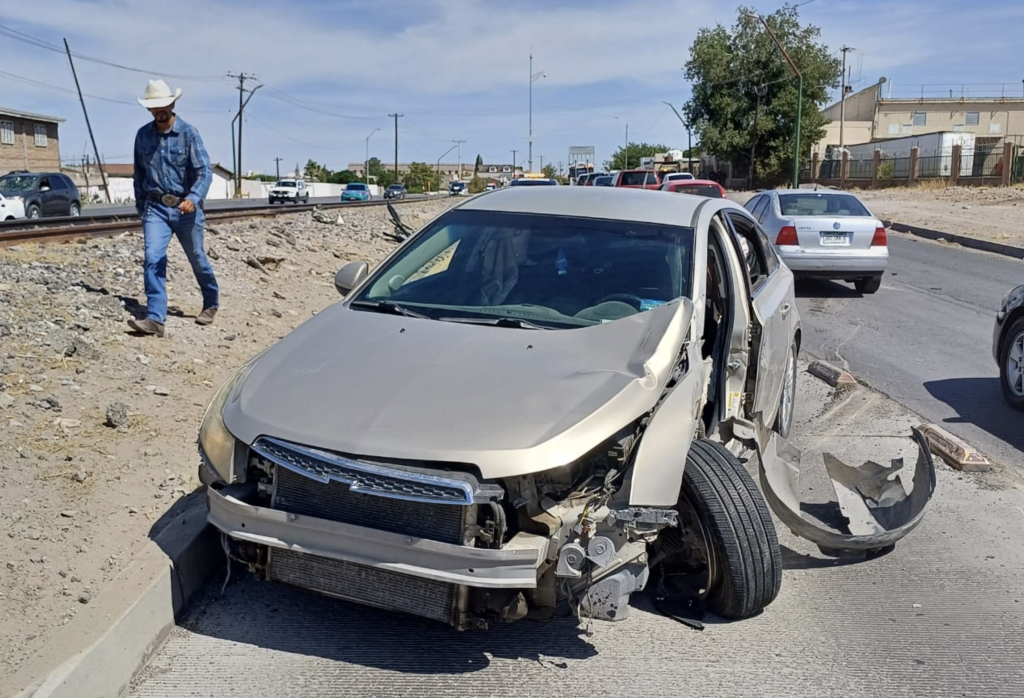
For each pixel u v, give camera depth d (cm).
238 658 368
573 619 402
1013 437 693
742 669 371
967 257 1970
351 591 355
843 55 8694
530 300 453
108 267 966
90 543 412
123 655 348
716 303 515
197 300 904
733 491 388
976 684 366
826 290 1466
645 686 357
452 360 390
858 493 530
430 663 368
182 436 541
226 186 8762
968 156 4756
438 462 335
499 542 334
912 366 923
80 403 555
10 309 691
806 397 791
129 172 9850
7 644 338
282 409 366
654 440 361
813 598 436
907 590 447
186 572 407
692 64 6650
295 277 1192
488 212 520
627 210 508
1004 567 474
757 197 1583
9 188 2656
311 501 353
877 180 5266
